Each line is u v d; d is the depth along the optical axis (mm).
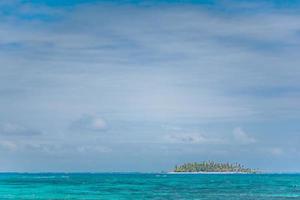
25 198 75750
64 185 115938
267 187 109438
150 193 87000
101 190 95688
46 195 81625
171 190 96375
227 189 100938
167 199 73625
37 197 77500
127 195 81750
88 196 79688
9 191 91625
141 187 108375
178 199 73500
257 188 104438
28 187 105500
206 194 84125
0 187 105188
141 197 77562
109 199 74062
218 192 90188
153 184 125312
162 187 108688
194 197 77250
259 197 77312
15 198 75625
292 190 96875
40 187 105688
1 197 77438
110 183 130125
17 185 114188
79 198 75812
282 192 90375
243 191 93062
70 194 84188
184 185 119188
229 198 75375
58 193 86500
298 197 77375
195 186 113500
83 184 122312
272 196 79562
